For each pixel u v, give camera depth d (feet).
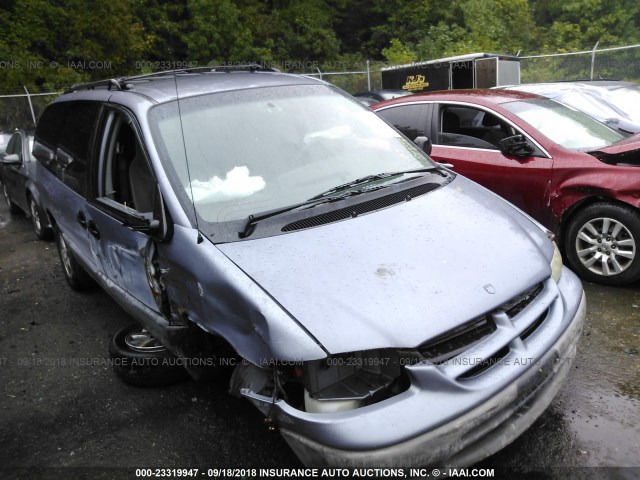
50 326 15.05
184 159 9.62
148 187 10.30
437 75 51.78
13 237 24.81
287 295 7.44
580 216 14.69
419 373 6.82
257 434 9.71
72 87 14.76
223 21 78.79
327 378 7.01
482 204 10.08
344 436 6.53
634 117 22.89
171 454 9.39
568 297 8.89
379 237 8.52
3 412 11.14
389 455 6.51
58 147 14.38
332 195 9.53
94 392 11.57
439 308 7.33
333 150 10.73
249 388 7.70
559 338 8.18
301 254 8.09
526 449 8.80
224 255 8.23
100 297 16.78
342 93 12.66
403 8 97.86
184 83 11.50
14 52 62.08
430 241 8.55
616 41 93.97
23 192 23.88
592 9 97.86
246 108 10.80
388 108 19.97
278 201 9.39
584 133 16.70
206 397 10.98
